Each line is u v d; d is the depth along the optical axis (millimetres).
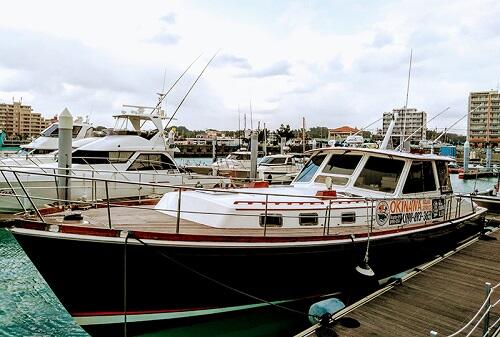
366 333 5637
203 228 6461
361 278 7137
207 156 67000
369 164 8695
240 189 8266
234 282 6258
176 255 5703
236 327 6738
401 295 7070
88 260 5309
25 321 8414
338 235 6883
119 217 6906
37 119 147625
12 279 10492
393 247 7941
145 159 16234
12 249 12711
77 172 14148
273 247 6242
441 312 6410
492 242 11195
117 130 17391
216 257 5957
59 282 5383
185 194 7523
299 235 6730
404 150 10648
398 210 8297
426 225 8812
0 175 12594
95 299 5539
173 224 6562
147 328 5961
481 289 7449
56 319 8547
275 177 23688
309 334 5582
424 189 9273
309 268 6777
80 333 8016
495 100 97062
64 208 7285
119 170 15273
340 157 9156
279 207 7031
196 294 6094
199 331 6426
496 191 20266
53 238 5102
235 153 27406
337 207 7477
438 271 8469
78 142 19344
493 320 6164
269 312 6980
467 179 41250
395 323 5973
